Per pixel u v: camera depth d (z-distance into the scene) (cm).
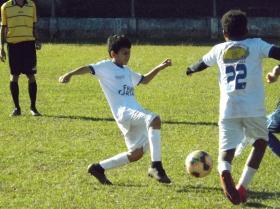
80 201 1489
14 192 1568
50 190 1580
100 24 5991
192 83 3428
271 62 4253
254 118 1423
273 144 1631
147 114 1569
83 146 2045
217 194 1539
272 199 1499
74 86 3288
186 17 6278
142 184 1623
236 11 1479
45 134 2220
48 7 6222
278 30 5853
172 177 1686
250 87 1423
